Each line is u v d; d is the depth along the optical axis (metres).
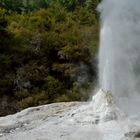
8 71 27.38
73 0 40.69
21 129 9.90
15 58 28.30
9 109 24.89
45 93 26.02
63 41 30.16
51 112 11.02
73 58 28.56
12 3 41.47
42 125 9.88
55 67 27.88
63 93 26.39
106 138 8.20
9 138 9.12
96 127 8.87
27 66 27.77
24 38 29.95
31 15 35.56
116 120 9.04
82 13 35.41
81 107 10.48
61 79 27.64
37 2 43.50
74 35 30.91
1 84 26.12
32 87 26.58
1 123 10.66
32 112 11.29
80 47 29.14
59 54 28.69
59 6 39.72
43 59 28.91
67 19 34.75
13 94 25.89
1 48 28.83
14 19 33.53
